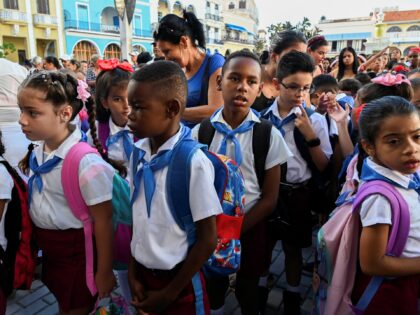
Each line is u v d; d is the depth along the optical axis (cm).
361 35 3969
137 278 137
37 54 2377
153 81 117
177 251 125
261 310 210
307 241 205
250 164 164
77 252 152
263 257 176
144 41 2936
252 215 163
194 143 126
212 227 123
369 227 125
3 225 155
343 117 229
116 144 204
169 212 123
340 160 220
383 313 133
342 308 140
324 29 4184
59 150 146
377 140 128
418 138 123
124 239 164
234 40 4200
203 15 3581
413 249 128
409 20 3744
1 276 155
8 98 217
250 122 166
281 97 207
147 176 125
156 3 3005
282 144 165
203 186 121
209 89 219
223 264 136
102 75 207
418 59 495
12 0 2169
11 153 216
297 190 201
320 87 258
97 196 145
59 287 156
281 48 258
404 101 127
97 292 154
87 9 2564
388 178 127
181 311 134
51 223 149
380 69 565
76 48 2556
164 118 121
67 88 147
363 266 129
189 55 221
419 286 141
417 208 129
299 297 211
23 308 233
